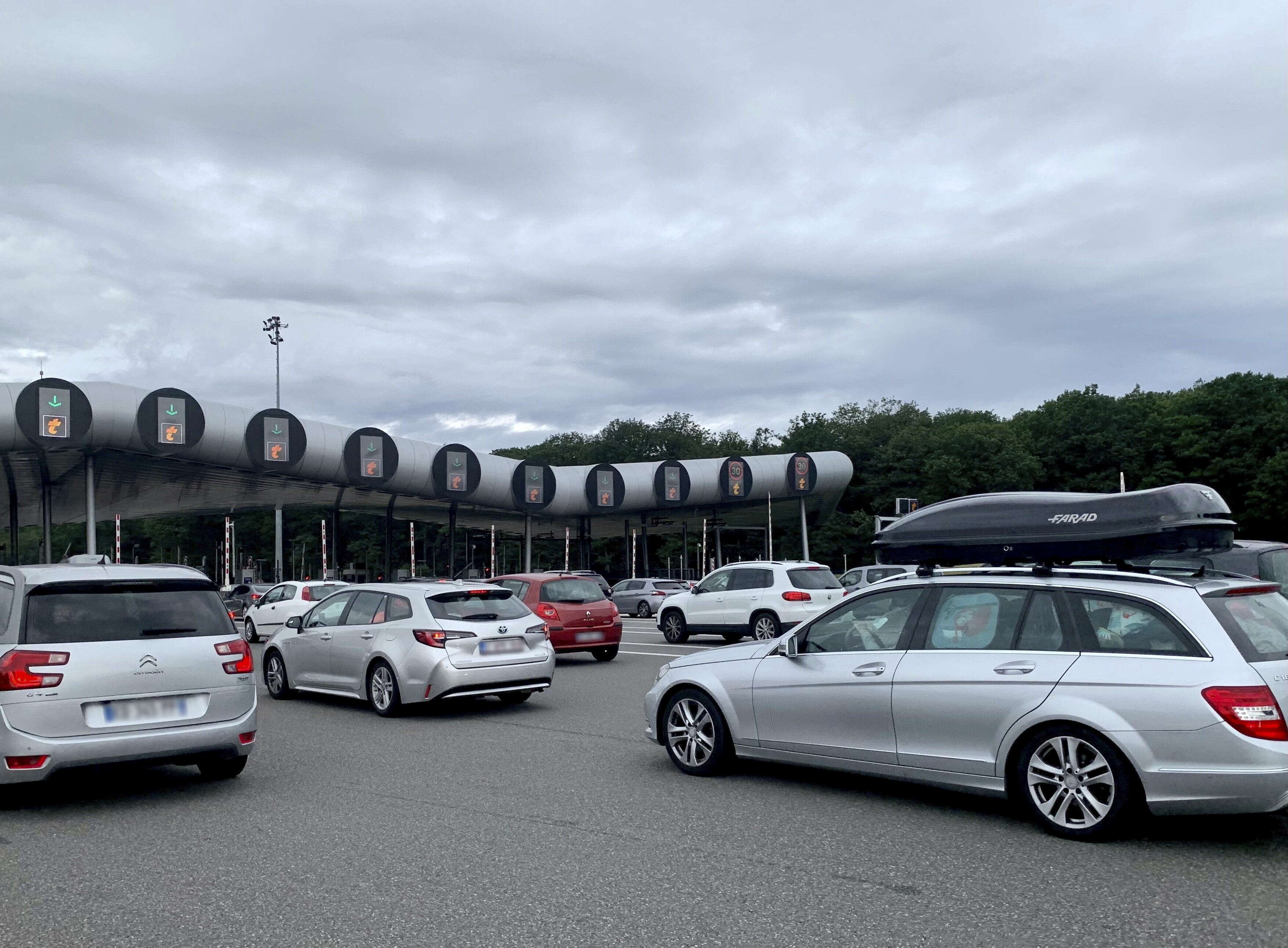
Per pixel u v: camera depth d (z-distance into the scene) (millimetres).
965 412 87938
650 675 15094
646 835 5992
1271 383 59000
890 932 4344
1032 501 6863
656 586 34594
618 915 4578
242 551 92812
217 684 7227
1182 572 6508
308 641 12445
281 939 4320
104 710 6773
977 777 6152
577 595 16969
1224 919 4480
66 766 6574
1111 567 6562
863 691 6695
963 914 4570
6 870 5449
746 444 99250
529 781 7617
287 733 10180
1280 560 12180
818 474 58750
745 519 68188
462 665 10906
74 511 56406
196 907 4762
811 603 18953
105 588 7148
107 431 35344
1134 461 62500
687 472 53031
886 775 6613
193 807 6895
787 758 7195
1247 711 5289
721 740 7586
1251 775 5242
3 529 61719
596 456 95062
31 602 6844
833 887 4973
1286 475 53156
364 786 7531
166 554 96688
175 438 35812
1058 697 5828
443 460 45094
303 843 5895
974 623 6422
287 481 44344
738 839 5891
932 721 6348
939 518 7125
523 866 5375
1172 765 5422
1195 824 6121
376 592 11898
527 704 12133
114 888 5086
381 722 10844
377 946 4234
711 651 8000
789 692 7145
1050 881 5039
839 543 68188
